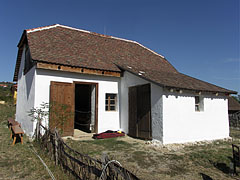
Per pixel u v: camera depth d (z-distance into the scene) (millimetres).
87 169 3975
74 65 9852
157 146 8250
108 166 3496
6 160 6023
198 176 5180
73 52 11320
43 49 10094
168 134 8812
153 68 14148
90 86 11945
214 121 10859
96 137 9852
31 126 9344
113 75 11484
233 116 18344
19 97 14781
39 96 9188
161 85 8398
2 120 16031
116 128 11781
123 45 16406
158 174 5227
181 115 9383
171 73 13336
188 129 9586
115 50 14664
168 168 5715
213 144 9297
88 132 11688
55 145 5664
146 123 9758
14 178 4777
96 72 10773
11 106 26484
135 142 9156
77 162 4391
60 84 9766
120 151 7445
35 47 9961
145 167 5742
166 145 8352
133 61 13977
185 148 8219
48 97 9445
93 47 13422
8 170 5254
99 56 12422
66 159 4992
